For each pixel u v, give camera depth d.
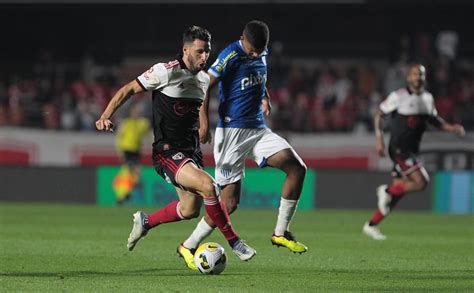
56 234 48.81
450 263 37.69
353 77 96.25
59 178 80.69
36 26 100.81
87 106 90.38
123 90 31.27
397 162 51.00
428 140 79.38
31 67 99.88
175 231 52.19
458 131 51.75
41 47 101.31
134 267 34.53
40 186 81.06
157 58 100.44
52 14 99.62
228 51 35.12
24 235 47.81
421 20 98.75
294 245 35.16
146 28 100.12
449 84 94.38
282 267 35.34
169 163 31.80
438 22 98.69
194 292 27.66
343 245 45.56
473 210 77.12
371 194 77.94
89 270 33.44
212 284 29.64
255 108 35.84
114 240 45.78
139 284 29.44
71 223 56.97
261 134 35.97
